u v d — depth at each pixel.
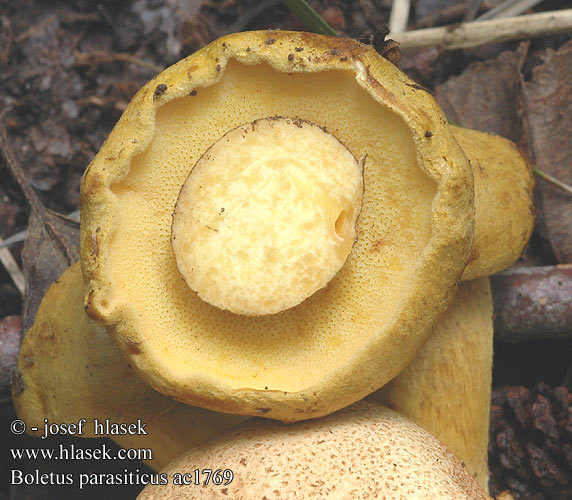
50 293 0.14
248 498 0.12
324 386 0.12
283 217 0.12
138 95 0.12
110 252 0.12
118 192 0.12
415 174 0.12
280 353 0.12
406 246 0.12
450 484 0.12
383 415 0.13
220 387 0.12
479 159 0.13
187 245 0.12
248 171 0.12
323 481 0.12
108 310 0.12
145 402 0.13
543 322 0.15
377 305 0.12
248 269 0.12
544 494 0.15
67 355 0.13
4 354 0.15
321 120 0.12
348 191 0.12
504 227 0.13
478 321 0.14
